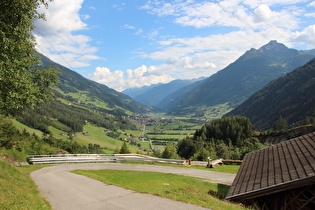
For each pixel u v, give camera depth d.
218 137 134.50
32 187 15.86
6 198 9.84
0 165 18.22
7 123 36.81
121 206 11.33
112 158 44.72
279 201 14.09
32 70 21.50
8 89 15.05
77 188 16.34
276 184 13.23
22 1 14.38
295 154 17.08
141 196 13.52
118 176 25.69
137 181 22.30
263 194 13.65
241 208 12.75
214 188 23.97
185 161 47.59
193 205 11.55
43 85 22.50
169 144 82.88
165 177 28.17
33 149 45.53
